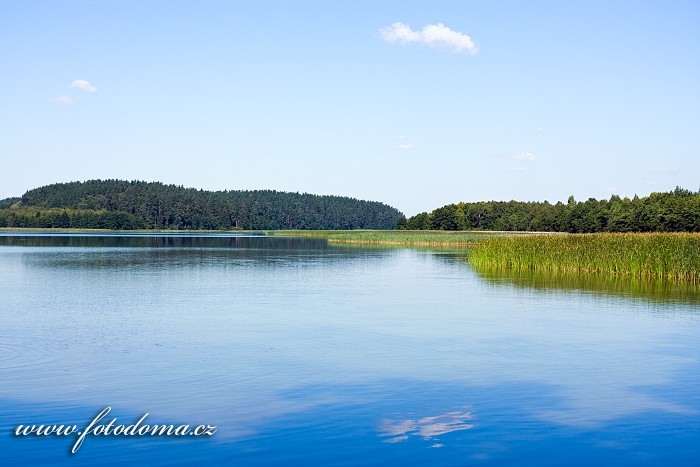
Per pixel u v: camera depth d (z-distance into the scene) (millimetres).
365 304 29078
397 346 19422
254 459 10766
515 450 11172
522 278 42438
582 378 15695
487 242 56156
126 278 41375
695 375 16078
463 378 15625
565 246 48688
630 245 44781
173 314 25828
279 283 38688
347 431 11969
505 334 21531
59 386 14836
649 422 12562
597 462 10719
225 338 20625
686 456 10969
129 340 20219
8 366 16734
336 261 60750
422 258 66688
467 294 33125
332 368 16578
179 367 16641
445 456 10891
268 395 14141
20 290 34156
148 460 10766
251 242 119250
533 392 14484
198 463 10633
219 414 12898
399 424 12352
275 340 20312
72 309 27109
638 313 26453
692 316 25609
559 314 26094
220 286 36719
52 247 89750
